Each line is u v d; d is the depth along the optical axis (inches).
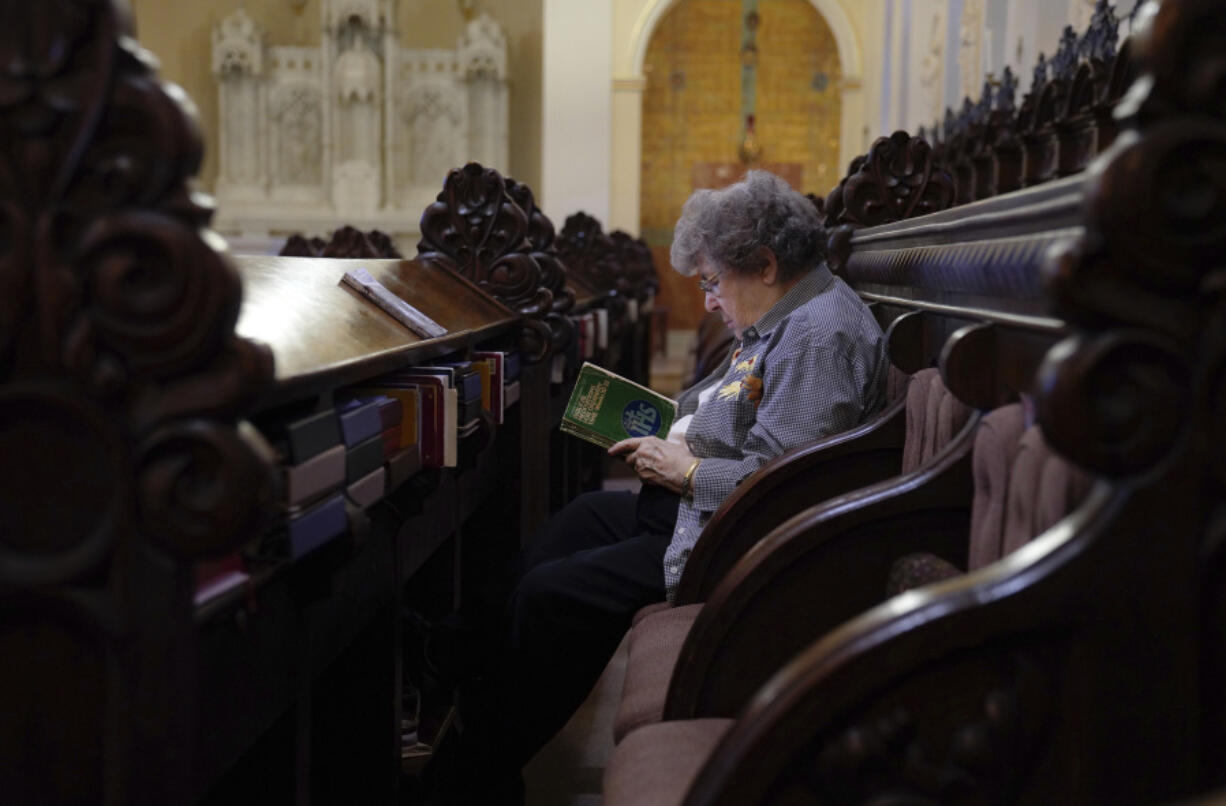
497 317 144.4
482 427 120.2
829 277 117.7
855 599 76.0
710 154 657.0
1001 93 304.3
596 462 259.4
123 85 43.7
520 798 110.0
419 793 113.1
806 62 650.8
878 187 149.3
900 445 95.9
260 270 88.4
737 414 110.2
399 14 614.5
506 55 583.2
